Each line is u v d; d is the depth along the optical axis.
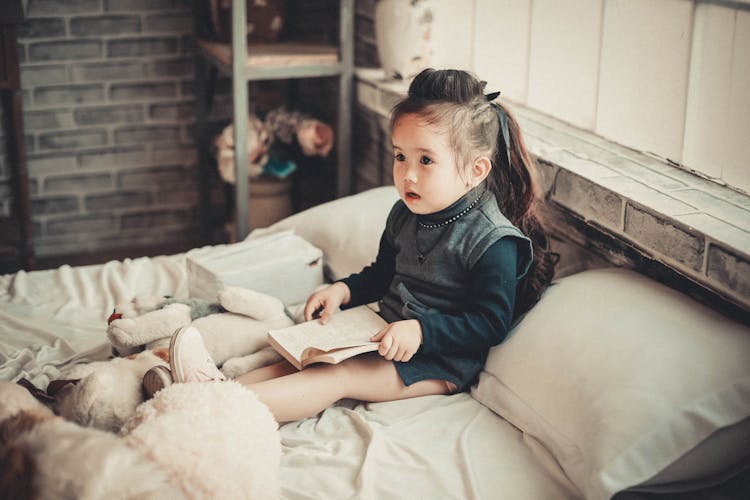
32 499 1.06
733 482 1.38
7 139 2.80
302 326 1.66
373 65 2.79
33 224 2.99
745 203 1.62
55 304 2.06
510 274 1.58
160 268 2.21
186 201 3.14
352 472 1.41
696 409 1.31
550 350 1.49
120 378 1.42
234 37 2.48
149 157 3.04
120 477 1.07
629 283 1.59
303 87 3.11
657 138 1.87
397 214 1.77
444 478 1.38
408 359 1.57
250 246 2.08
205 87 2.97
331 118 3.15
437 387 1.64
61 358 1.79
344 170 2.79
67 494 1.06
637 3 1.86
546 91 2.23
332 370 1.56
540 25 2.20
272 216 2.90
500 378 1.56
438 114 1.54
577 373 1.42
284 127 2.81
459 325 1.57
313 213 2.25
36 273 2.21
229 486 1.19
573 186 1.81
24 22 2.61
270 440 1.29
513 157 1.71
